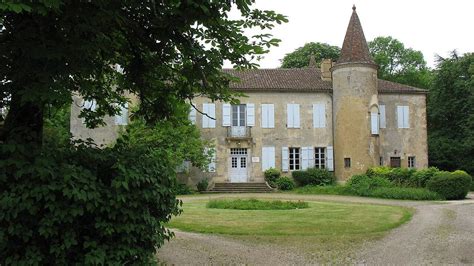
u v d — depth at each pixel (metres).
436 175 23.02
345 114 31.47
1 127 5.53
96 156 5.25
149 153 5.82
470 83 38.44
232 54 6.62
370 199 22.58
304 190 28.89
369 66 31.55
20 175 4.56
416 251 9.12
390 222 12.98
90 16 5.00
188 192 28.70
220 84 7.26
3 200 4.48
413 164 33.56
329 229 11.60
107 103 7.82
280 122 32.72
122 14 5.62
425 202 20.36
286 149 32.53
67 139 5.80
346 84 31.59
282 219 13.54
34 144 4.96
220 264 8.02
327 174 31.31
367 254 8.80
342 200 21.95
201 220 13.37
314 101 33.00
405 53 50.94
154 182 5.32
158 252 8.91
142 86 7.34
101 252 4.98
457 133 40.19
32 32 4.88
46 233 4.67
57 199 4.76
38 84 4.82
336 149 32.28
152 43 6.52
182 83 7.34
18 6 4.20
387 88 33.91
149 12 5.85
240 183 31.39
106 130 30.09
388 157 33.19
